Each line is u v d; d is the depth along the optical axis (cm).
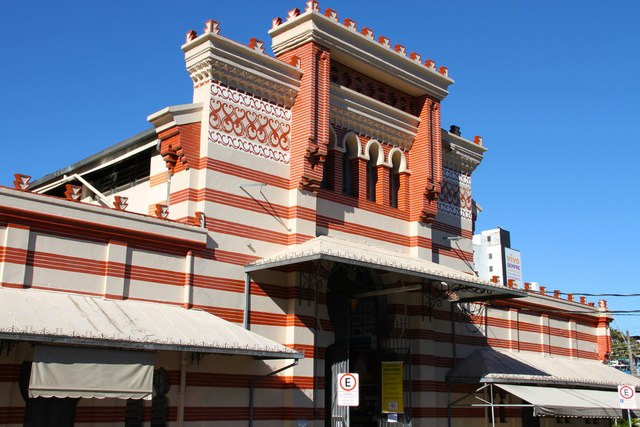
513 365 3012
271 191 2389
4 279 1745
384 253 2573
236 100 2352
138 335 1714
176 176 2253
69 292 1848
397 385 2659
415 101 2992
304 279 2370
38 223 1825
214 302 2147
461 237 3123
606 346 4003
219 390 2083
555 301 3666
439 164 2956
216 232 2203
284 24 2588
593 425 3834
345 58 2670
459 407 2908
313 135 2458
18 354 1716
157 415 1955
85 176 2895
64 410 1798
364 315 2820
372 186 2817
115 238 1962
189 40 2348
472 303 3112
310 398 2286
